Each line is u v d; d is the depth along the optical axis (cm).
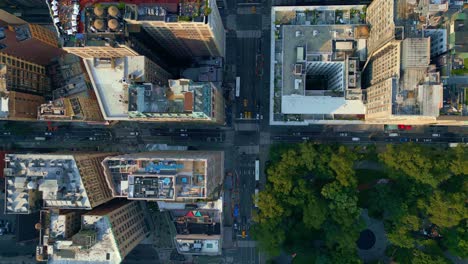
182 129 17125
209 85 12062
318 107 14700
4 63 13462
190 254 16650
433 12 11412
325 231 15538
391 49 12181
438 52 12850
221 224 15988
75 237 12719
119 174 12625
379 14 12938
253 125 16975
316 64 14975
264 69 16925
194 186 12275
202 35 13038
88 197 12962
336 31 14450
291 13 14925
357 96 14525
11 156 13125
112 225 13138
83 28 11569
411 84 11712
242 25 16912
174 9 11650
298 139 16850
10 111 13700
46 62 16200
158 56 15325
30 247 17125
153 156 13050
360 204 16575
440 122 14550
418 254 15062
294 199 15162
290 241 16262
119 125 17262
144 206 16688
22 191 13175
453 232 15350
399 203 15138
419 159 14738
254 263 16800
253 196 15512
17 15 17200
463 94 11981
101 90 13488
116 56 12988
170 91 11938
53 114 14012
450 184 15988
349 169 14862
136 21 11419
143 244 17050
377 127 16650
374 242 16562
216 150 16962
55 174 12962
